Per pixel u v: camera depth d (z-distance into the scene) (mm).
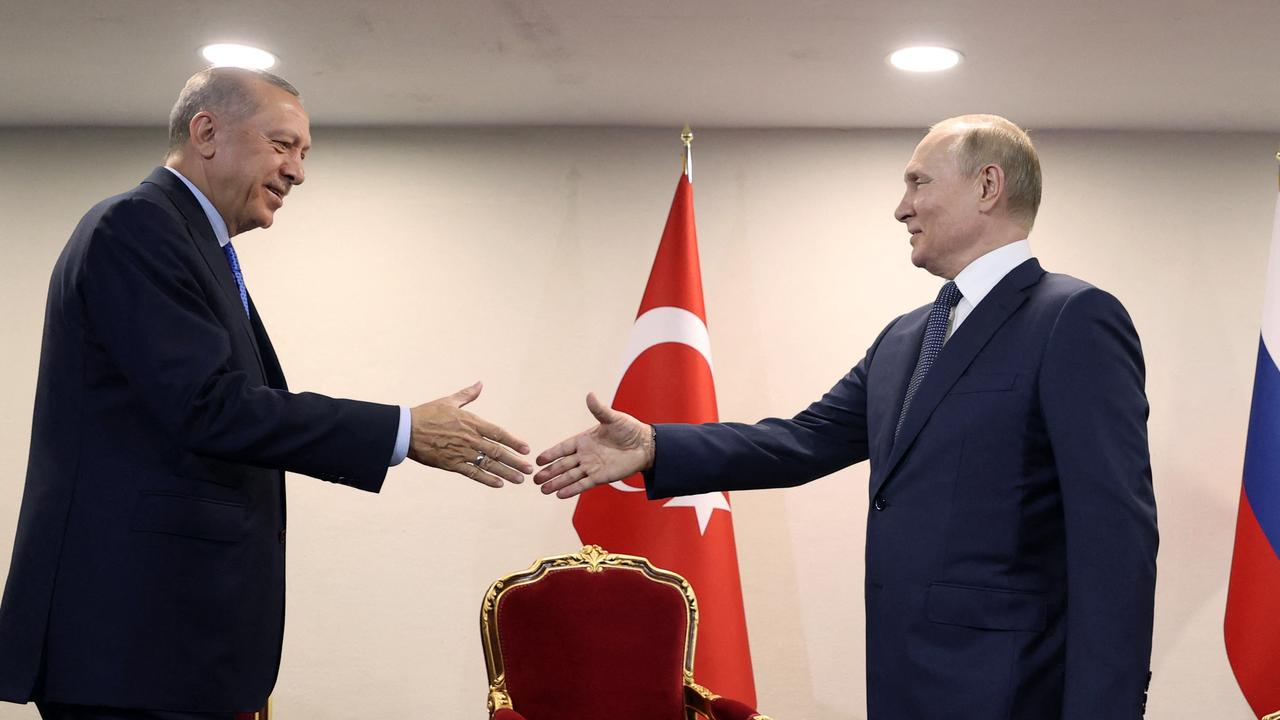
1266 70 3338
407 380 3965
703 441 2361
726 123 3996
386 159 4035
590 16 2996
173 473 1956
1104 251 4000
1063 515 1886
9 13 2979
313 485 3912
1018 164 2059
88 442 1952
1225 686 3863
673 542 3566
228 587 1982
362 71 3449
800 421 2480
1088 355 1838
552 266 4008
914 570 1895
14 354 3951
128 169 4023
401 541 3908
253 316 2240
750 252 4027
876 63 3336
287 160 2246
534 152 4043
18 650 1873
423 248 4008
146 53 3281
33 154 4012
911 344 2154
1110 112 3797
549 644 3094
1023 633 1811
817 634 3916
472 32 3117
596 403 2314
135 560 1904
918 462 1945
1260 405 3383
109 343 1932
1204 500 3916
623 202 4031
